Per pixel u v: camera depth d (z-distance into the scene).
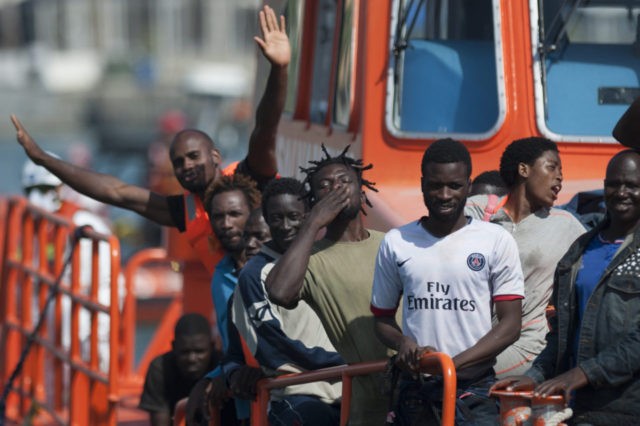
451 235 17.86
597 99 25.25
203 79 160.25
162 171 69.56
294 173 30.77
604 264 17.23
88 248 39.84
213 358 28.70
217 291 23.91
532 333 19.66
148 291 61.78
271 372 21.27
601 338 16.92
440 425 17.41
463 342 17.66
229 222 23.83
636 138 19.58
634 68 25.42
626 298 16.81
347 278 19.44
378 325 18.27
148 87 165.12
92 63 174.00
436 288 17.70
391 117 25.41
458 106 25.41
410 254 17.88
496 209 20.42
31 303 37.88
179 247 36.97
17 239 39.56
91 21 181.88
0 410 32.12
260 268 21.05
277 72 23.72
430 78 25.47
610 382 16.52
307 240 18.91
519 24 25.28
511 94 25.17
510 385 16.59
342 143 26.89
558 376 16.72
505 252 17.70
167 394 28.97
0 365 39.47
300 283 18.73
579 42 25.38
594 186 23.39
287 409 21.33
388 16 25.58
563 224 20.03
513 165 20.17
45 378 41.97
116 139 111.00
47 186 39.06
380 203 23.64
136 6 182.00
